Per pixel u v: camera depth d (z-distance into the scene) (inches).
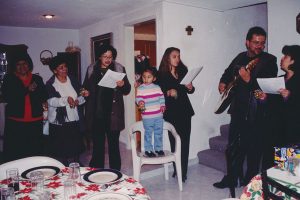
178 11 144.2
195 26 151.5
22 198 52.0
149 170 140.8
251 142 116.6
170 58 120.0
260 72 109.1
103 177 61.3
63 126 120.0
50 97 116.3
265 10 157.1
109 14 178.4
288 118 100.1
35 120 119.3
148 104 119.5
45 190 54.1
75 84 125.1
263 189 48.7
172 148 129.6
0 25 217.6
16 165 71.2
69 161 154.3
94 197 50.4
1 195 48.9
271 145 108.2
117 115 119.7
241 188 122.3
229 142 118.9
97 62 119.8
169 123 123.5
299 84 97.7
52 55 238.8
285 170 58.7
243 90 112.3
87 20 200.2
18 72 116.2
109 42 196.2
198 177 137.8
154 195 119.0
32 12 168.9
